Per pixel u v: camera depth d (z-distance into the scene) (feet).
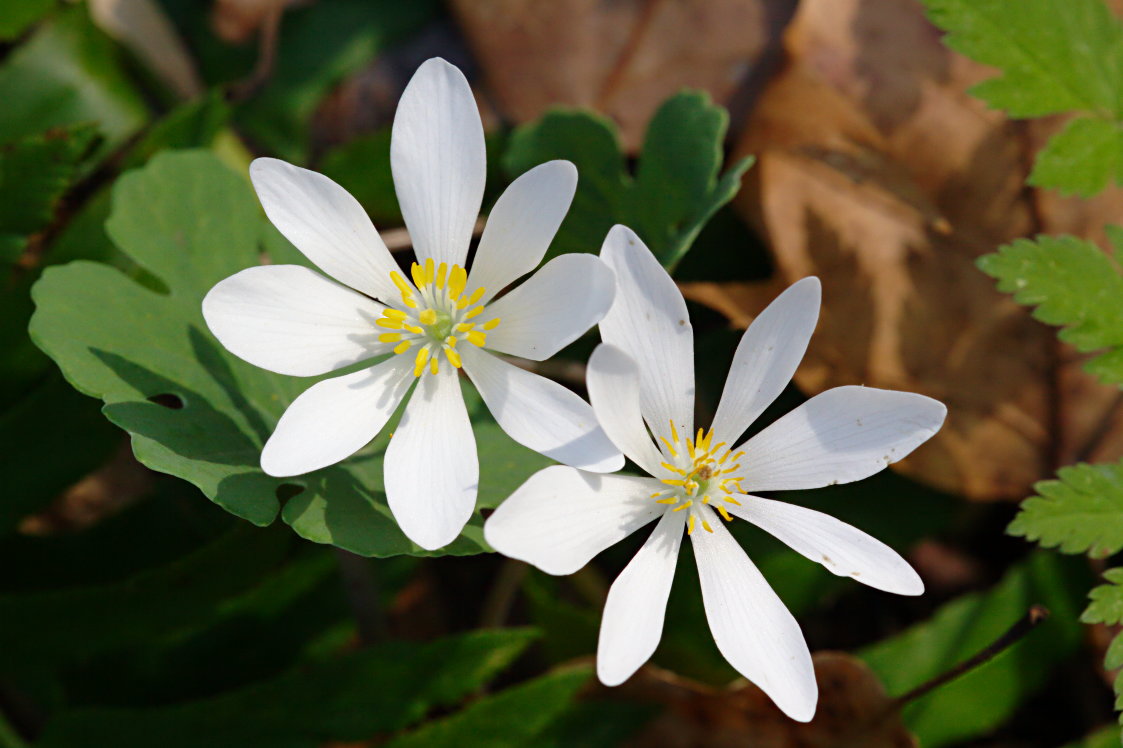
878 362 1.08
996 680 1.07
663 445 0.91
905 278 1.08
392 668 1.01
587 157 1.04
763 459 0.92
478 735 1.03
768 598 0.91
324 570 1.06
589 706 1.03
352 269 0.91
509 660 1.02
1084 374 1.08
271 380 0.96
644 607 0.89
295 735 1.02
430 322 0.91
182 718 1.02
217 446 0.91
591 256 0.88
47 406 1.03
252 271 0.89
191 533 1.06
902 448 0.90
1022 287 0.99
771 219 1.09
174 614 1.02
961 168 1.09
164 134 1.09
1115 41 1.03
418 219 0.92
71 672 1.06
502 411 0.89
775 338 0.91
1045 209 1.08
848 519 1.08
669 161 1.01
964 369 1.08
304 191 0.90
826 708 1.02
